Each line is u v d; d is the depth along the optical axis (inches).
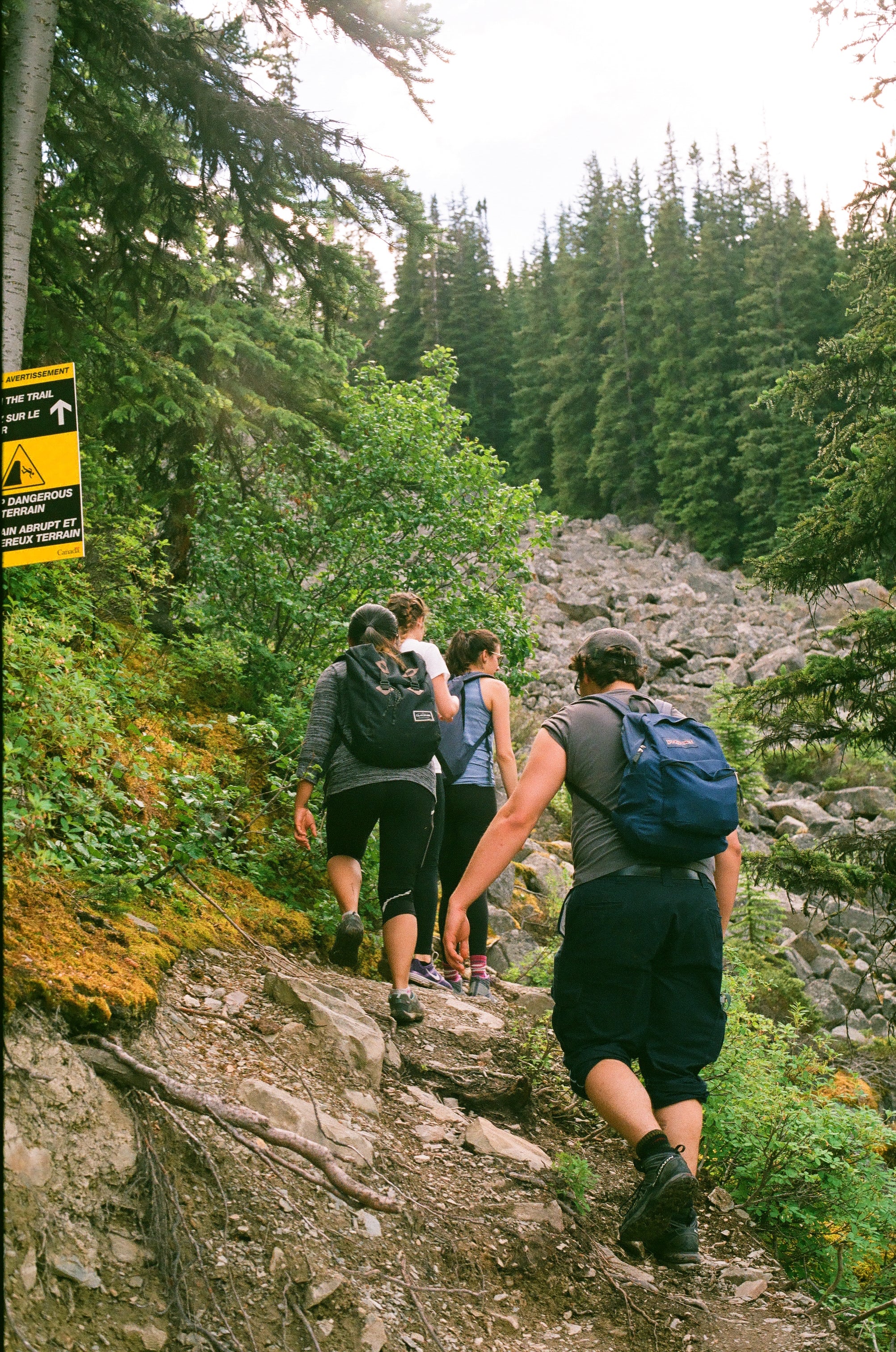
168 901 161.2
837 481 333.1
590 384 2452.0
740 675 885.8
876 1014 404.2
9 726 127.2
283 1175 106.0
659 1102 118.2
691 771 117.9
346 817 168.9
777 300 2103.8
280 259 253.3
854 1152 175.0
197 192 234.5
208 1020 132.4
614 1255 126.0
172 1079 104.5
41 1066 93.1
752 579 343.3
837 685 321.7
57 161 231.1
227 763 220.8
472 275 2901.1
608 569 1445.6
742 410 2023.9
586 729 124.4
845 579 338.6
